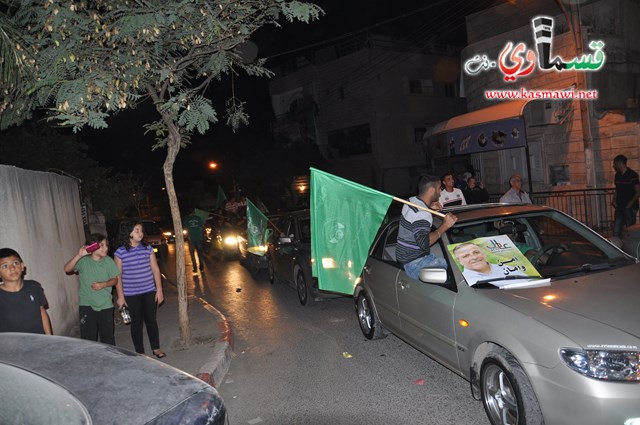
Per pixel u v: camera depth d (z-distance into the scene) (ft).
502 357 13.15
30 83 20.77
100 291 20.20
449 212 19.27
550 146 52.37
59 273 26.40
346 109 102.83
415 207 17.54
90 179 48.49
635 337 11.56
